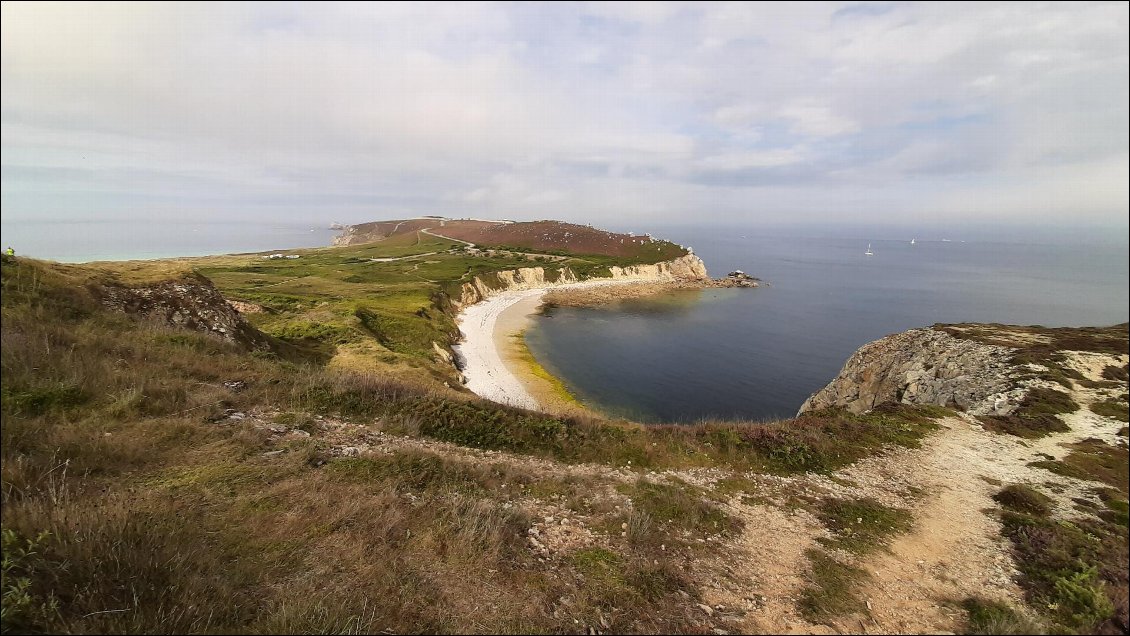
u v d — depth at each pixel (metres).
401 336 50.59
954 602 8.31
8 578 4.25
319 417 13.25
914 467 16.14
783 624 7.08
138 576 4.98
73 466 7.38
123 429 9.41
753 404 49.09
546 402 45.00
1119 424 20.66
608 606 6.73
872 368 39.56
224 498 7.59
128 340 16.25
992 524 11.99
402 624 5.46
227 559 6.02
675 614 6.87
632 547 8.72
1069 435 19.94
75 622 4.23
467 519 8.26
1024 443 19.08
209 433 10.09
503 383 49.09
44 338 12.49
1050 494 14.44
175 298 24.89
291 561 6.25
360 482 9.20
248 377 15.13
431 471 10.48
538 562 7.67
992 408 24.70
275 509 7.46
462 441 14.16
